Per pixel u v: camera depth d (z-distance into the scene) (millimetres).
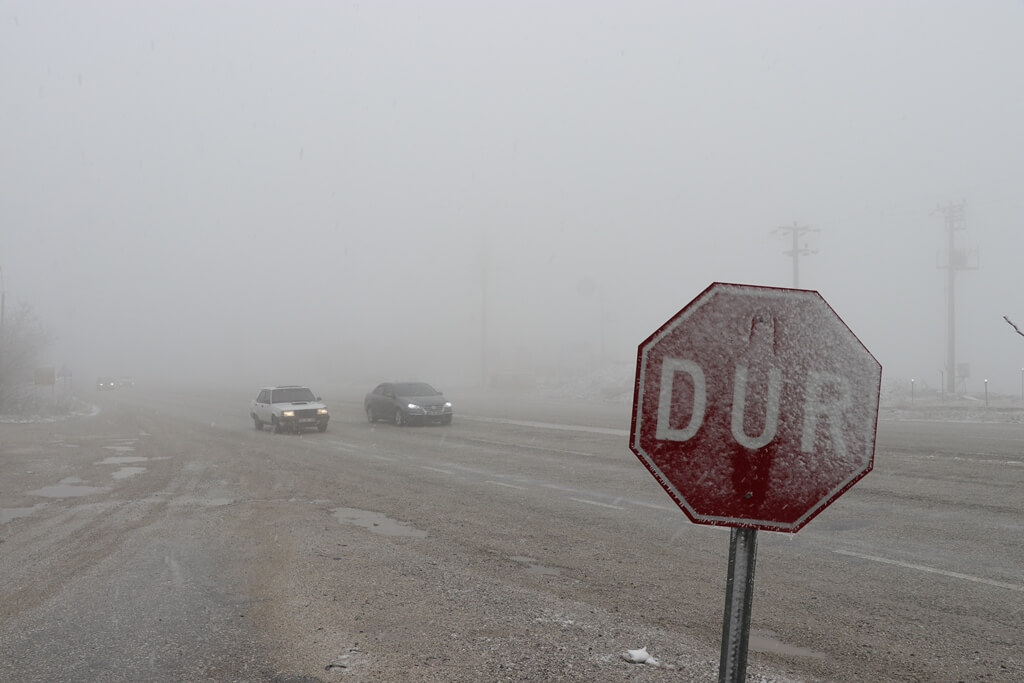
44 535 9141
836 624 5410
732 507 2252
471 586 6492
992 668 4531
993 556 7266
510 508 10398
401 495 11688
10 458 17578
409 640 5121
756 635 5199
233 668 4680
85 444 20875
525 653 4848
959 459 13898
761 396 2254
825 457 2240
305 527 9297
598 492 11672
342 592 6340
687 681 4367
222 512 10453
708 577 6770
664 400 2264
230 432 24547
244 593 6375
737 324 2262
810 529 8625
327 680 4461
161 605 6062
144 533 9070
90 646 5129
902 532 8383
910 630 5250
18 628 5559
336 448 18938
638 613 5703
